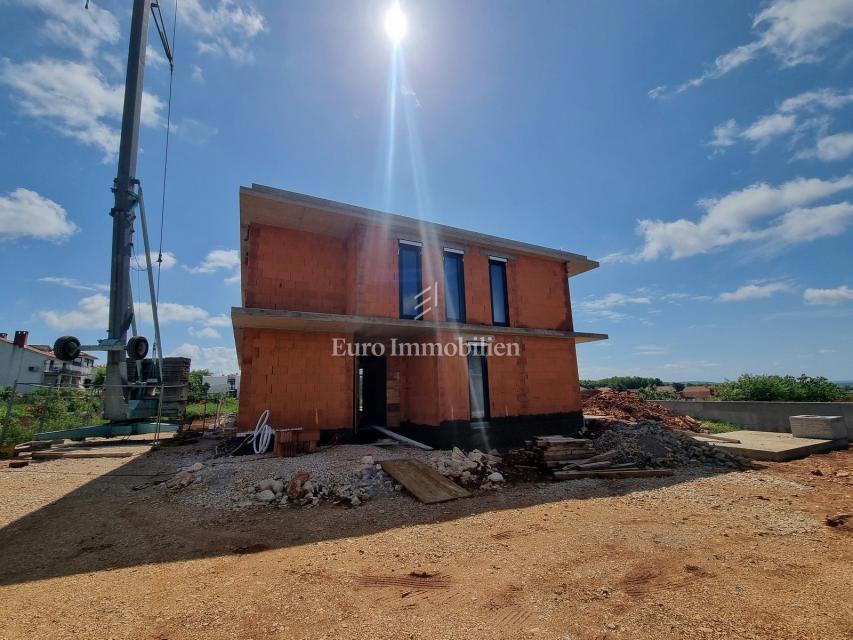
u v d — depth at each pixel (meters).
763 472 8.68
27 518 5.75
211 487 6.95
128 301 14.27
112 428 13.23
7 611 3.23
